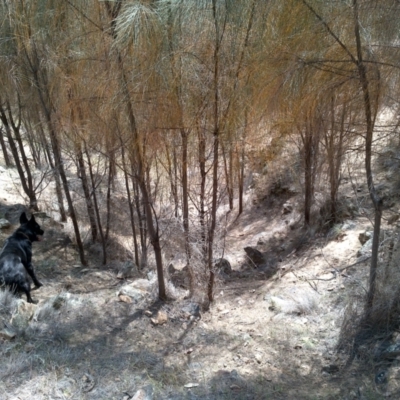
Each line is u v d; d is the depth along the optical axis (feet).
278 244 24.29
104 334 13.96
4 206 26.22
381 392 10.46
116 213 27.09
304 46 10.69
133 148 14.14
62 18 15.74
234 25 13.10
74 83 14.79
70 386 10.80
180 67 12.84
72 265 20.47
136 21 11.36
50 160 24.97
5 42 18.33
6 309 13.96
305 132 19.71
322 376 11.65
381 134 12.62
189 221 17.98
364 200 21.72
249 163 24.41
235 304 17.03
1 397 10.21
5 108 27.35
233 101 13.33
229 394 10.91
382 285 12.92
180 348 13.53
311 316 14.96
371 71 10.43
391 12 10.04
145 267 20.42
